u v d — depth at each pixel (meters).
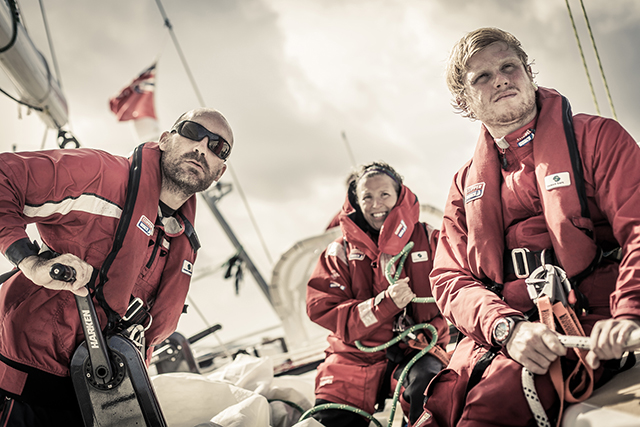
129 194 1.91
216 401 2.42
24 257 1.62
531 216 1.65
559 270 1.49
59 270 1.55
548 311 1.42
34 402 1.77
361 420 2.37
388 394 2.51
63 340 1.80
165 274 2.11
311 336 5.08
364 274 2.63
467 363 1.65
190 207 2.22
